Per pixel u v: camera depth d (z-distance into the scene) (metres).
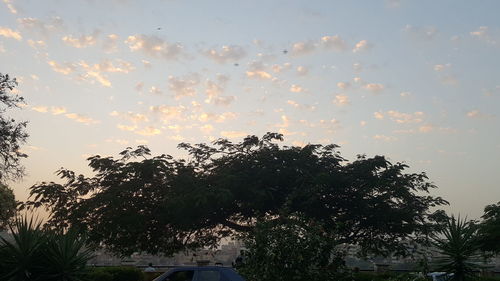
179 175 31.80
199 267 14.33
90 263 18.78
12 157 31.25
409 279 16.12
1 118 30.84
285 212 17.02
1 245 15.23
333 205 34.16
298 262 15.32
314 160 34.03
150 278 30.86
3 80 30.50
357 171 33.31
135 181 31.78
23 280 14.84
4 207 35.91
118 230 30.39
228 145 35.28
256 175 31.92
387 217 32.47
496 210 29.06
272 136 34.75
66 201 32.41
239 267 16.59
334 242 16.20
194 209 30.56
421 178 34.28
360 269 33.28
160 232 33.84
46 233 16.02
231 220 36.56
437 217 33.28
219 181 31.08
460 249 15.38
